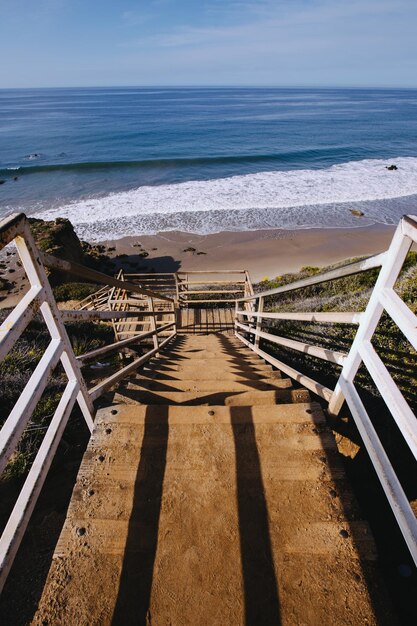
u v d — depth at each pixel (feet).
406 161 121.80
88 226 73.26
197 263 61.67
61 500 7.57
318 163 119.24
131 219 76.13
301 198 84.94
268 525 5.18
